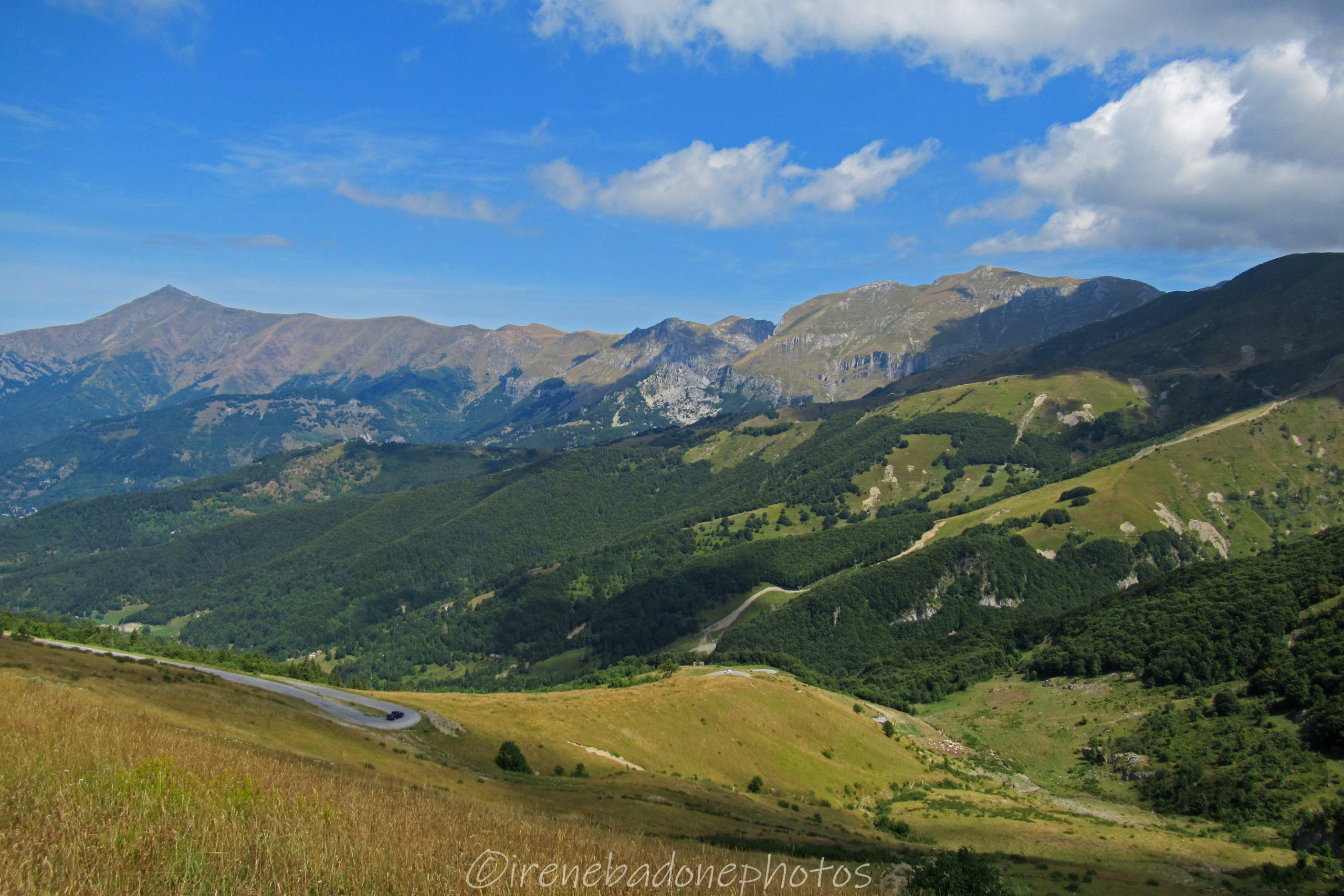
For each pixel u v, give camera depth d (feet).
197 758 75.82
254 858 49.01
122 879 42.73
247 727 161.89
